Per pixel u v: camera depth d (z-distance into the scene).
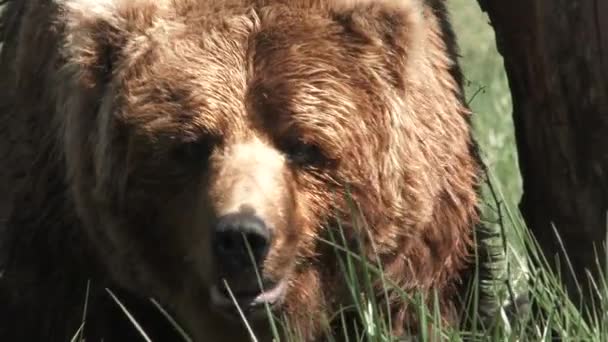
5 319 12.21
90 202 11.43
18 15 12.70
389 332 10.88
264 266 10.59
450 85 11.66
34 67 12.09
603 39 11.19
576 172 11.62
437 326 10.60
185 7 10.93
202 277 10.98
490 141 16.69
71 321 12.02
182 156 10.81
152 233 11.25
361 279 11.21
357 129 10.77
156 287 11.54
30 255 12.02
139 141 10.81
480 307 11.89
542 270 11.09
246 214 10.27
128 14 11.00
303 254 10.95
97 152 11.14
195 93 10.63
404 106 11.00
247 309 10.81
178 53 10.74
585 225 11.64
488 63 21.89
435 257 11.48
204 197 10.67
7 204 12.09
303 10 10.83
